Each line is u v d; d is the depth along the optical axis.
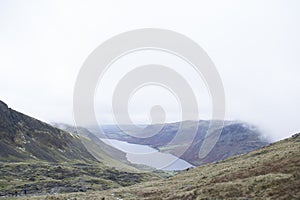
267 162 53.41
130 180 148.88
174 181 76.62
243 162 67.69
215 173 62.47
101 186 126.19
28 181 128.88
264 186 41.06
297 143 75.75
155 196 55.53
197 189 49.41
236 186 43.94
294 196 36.41
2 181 124.94
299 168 44.22
